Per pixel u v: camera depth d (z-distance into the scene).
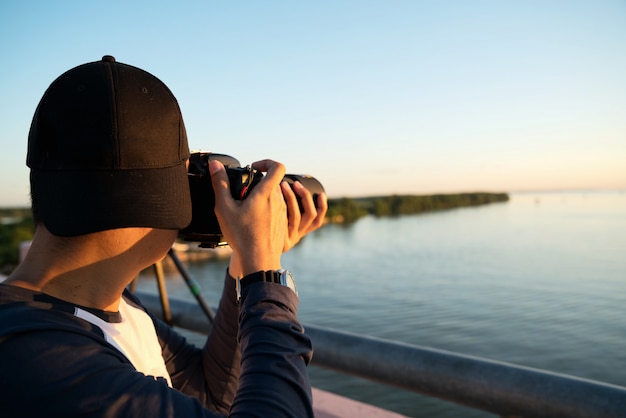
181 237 1.07
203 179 0.98
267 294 0.85
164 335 1.18
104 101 0.75
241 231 0.90
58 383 0.66
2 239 68.06
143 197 0.76
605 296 64.69
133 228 0.81
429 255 103.50
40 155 0.75
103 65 0.78
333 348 1.67
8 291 0.75
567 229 169.25
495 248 117.12
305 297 62.22
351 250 109.50
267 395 0.73
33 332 0.69
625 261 99.06
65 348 0.69
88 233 0.74
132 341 0.88
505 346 43.19
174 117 0.82
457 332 47.41
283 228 0.96
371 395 26.88
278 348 0.79
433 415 24.05
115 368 0.72
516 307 58.34
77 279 0.80
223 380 1.19
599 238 142.88
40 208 0.76
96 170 0.74
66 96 0.75
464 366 1.40
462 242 128.88
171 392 0.73
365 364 1.60
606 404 1.17
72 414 0.65
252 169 1.00
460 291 66.62
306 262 91.25
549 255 107.38
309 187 1.09
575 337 46.09
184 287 45.59
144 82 0.80
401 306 57.22
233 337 1.17
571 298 64.00
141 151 0.76
